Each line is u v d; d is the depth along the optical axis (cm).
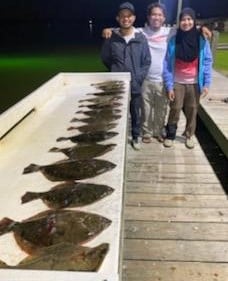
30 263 139
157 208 322
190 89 421
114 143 265
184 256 261
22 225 167
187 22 391
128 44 416
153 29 423
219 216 309
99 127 301
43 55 1945
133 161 418
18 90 1077
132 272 246
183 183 367
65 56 1872
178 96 424
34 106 353
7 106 895
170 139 459
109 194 192
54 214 173
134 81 423
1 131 264
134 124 442
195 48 399
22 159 245
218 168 403
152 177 380
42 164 236
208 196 342
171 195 345
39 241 157
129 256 261
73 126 311
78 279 126
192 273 244
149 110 459
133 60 419
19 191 201
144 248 269
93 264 137
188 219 305
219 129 430
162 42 424
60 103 393
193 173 389
